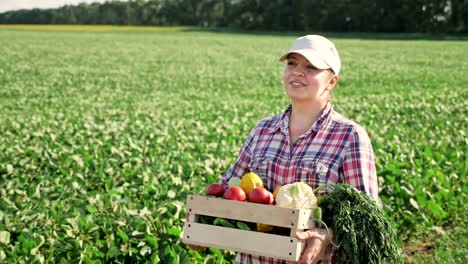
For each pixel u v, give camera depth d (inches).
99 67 1509.6
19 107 818.2
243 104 805.9
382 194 291.9
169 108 774.5
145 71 1417.3
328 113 137.9
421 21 3412.9
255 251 123.7
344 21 3676.2
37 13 4945.9
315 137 136.7
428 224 275.7
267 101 871.7
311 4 3902.6
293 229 120.6
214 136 474.9
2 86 1106.7
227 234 126.7
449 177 327.6
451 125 529.0
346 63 1533.0
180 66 1537.9
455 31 3329.2
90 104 855.7
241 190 128.7
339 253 128.2
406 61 1582.2
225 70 1425.9
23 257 203.9
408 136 482.0
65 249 210.4
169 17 5049.2
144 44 2363.4
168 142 451.5
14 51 1945.1
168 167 355.3
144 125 553.3
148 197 284.7
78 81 1210.6
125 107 804.6
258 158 141.3
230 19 4431.6
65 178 342.0
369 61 1590.8
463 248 260.4
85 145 438.0
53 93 1020.5
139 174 344.5
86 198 286.4
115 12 5034.5
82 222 226.2
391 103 725.3
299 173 135.1
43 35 2896.2
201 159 379.2
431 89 993.5
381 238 126.0
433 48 2071.9
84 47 2162.9
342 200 127.7
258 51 2026.3
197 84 1166.3
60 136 489.1
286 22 4077.3
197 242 128.9
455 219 299.6
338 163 133.4
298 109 139.5
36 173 364.5
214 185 133.3
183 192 280.4
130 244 215.9
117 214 243.9
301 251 122.6
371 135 447.2
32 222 240.1
